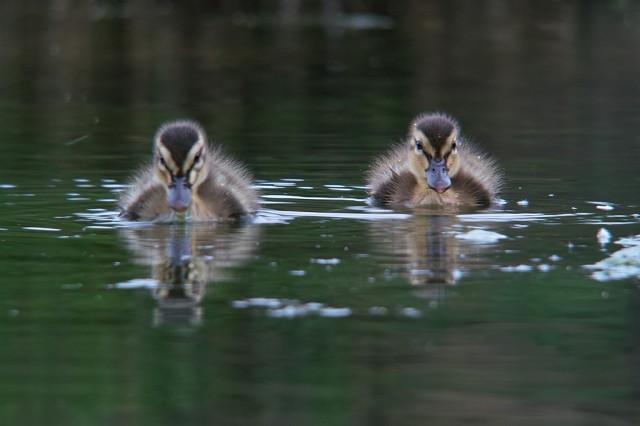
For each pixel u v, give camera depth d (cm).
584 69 3644
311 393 900
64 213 1620
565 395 895
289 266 1300
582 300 1152
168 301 1154
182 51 4116
